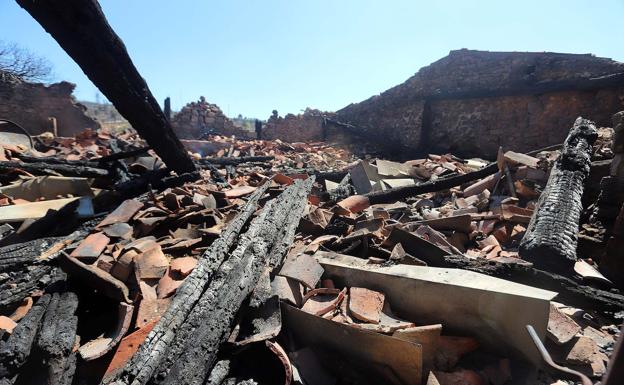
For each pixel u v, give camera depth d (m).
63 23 4.46
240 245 3.18
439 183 7.36
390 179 8.64
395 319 2.76
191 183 7.75
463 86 13.73
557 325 2.52
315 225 4.84
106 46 5.08
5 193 6.07
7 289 3.19
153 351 2.04
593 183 5.05
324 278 3.42
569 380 2.27
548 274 3.18
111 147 10.84
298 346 2.65
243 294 2.70
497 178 6.98
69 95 16.19
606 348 2.57
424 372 2.28
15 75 16.06
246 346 2.41
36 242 4.01
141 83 5.87
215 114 20.12
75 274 3.22
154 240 4.32
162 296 3.16
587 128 5.73
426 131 14.86
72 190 6.37
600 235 4.05
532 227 3.96
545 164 6.48
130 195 6.99
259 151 14.80
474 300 2.56
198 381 2.05
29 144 9.70
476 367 2.41
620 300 2.93
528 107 12.17
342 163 14.12
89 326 2.90
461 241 4.85
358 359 2.38
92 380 2.40
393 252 3.72
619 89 10.38
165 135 6.84
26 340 2.45
